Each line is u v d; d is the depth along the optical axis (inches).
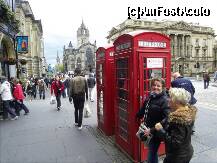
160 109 176.7
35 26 2108.8
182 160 134.6
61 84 535.5
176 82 300.7
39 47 2490.2
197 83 1619.1
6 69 800.3
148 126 182.5
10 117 470.3
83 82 356.5
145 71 226.1
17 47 896.3
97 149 272.5
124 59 248.2
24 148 285.4
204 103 605.0
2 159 254.2
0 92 447.8
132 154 234.4
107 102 318.7
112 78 317.1
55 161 243.6
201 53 3887.8
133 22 3457.2
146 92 227.5
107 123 321.7
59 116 465.7
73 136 325.1
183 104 136.9
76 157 251.6
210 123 372.2
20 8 1450.5
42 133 345.4
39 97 910.4
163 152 243.4
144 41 226.2
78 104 362.0
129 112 235.3
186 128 130.8
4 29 704.4
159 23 3612.2
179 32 3671.3
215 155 244.8
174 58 3644.2
